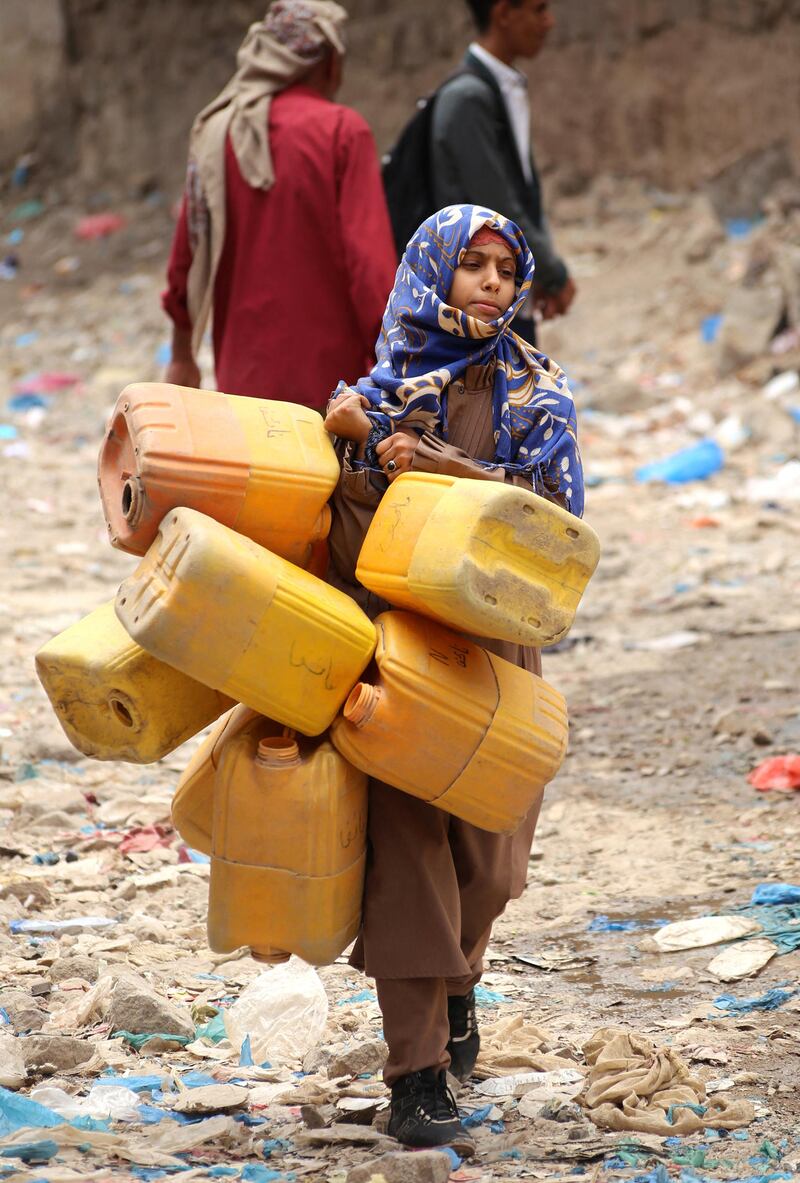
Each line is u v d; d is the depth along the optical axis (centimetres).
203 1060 838
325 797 687
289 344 1357
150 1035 855
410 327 755
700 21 4000
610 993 938
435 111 1531
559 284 1565
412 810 726
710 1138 727
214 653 671
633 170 4078
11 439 3278
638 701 1608
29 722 1504
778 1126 737
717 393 3192
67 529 2481
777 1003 901
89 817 1271
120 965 964
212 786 738
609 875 1161
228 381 1400
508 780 705
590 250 3869
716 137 3944
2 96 5097
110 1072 814
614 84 4100
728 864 1163
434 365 753
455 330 743
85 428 3394
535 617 682
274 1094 788
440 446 735
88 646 727
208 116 1393
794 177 3806
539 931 1056
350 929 726
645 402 3186
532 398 757
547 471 754
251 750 703
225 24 4850
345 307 1359
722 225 3775
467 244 745
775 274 3431
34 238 4784
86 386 3806
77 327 4206
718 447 2777
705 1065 816
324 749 701
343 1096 783
